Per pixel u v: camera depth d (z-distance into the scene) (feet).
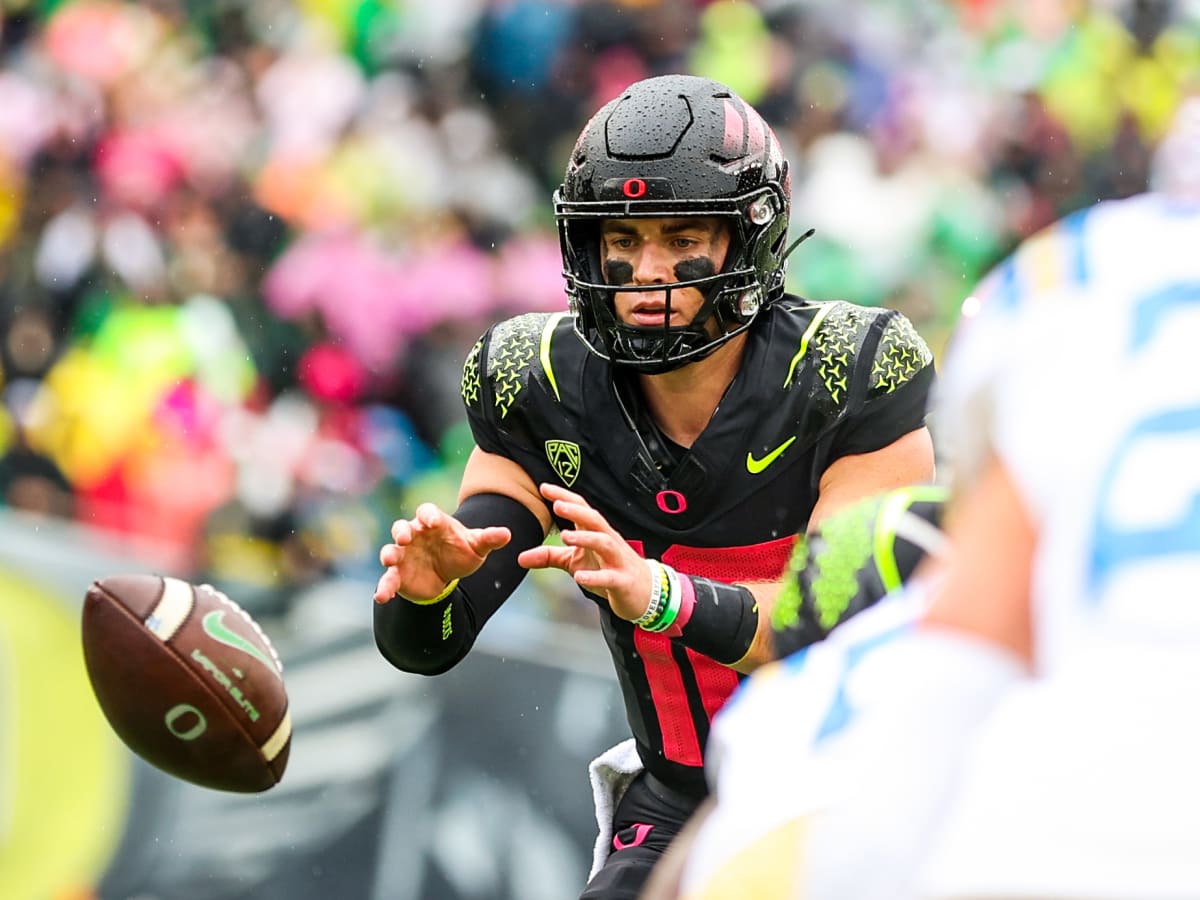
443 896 50.78
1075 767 11.03
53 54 78.23
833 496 27.94
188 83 77.92
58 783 50.39
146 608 22.79
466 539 25.57
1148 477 11.43
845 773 11.62
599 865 30.66
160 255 74.02
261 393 71.46
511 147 80.18
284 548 66.39
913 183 84.43
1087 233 12.64
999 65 88.48
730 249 27.40
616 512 29.04
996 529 11.95
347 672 51.72
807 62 85.10
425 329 74.18
